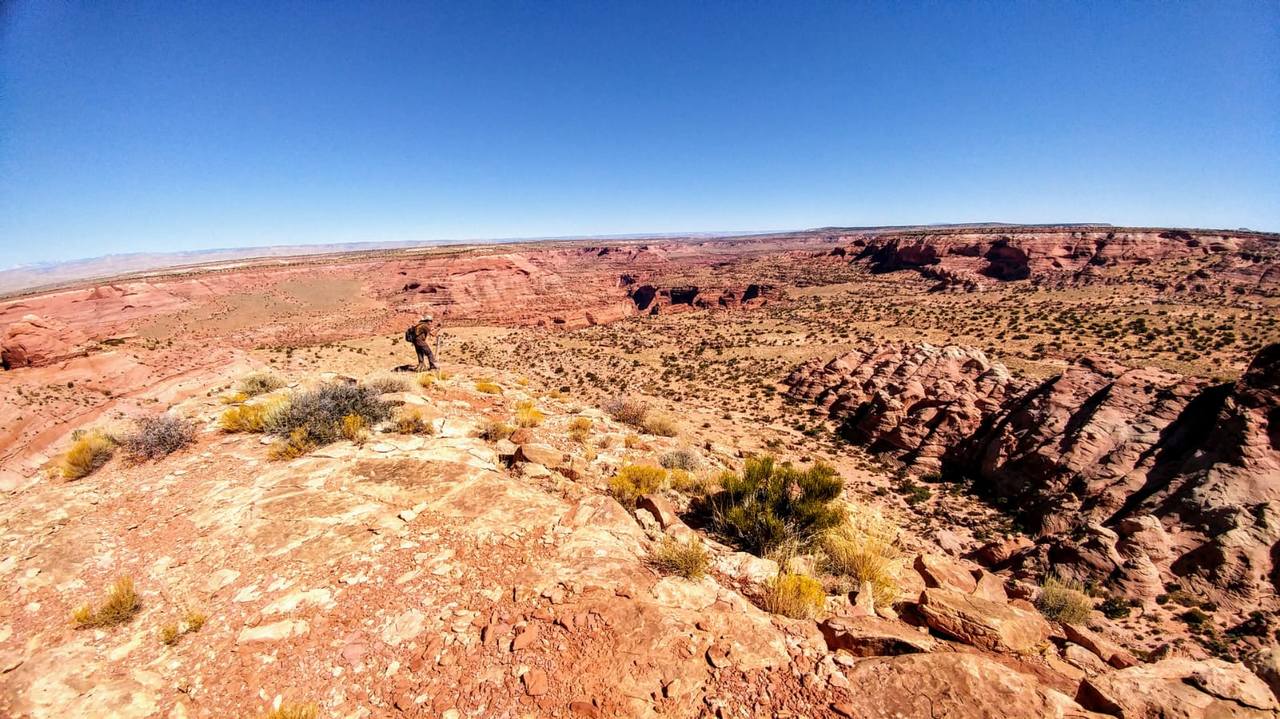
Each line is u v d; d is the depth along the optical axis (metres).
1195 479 25.91
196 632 4.53
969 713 3.62
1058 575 21.25
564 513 6.75
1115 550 21.53
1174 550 22.31
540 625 4.49
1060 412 36.75
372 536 5.93
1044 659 4.84
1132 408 33.81
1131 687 4.02
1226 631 18.22
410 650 4.26
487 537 5.99
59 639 4.48
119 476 7.89
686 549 6.00
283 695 3.85
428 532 6.04
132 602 4.87
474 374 20.94
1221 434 27.09
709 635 4.37
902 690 3.82
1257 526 21.75
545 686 3.85
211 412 11.01
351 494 6.95
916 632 5.14
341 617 4.63
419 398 12.33
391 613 4.68
